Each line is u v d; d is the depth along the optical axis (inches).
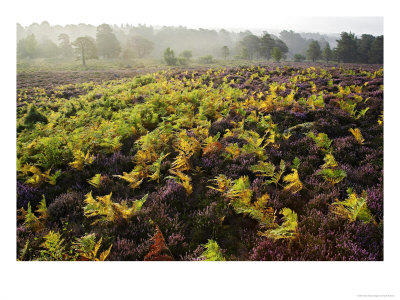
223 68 1024.9
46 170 197.2
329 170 142.5
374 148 188.1
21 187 169.8
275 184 154.0
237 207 121.9
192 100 374.6
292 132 229.0
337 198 132.3
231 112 308.2
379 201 128.9
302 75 615.5
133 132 256.5
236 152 185.3
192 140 202.7
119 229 128.1
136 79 826.2
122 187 164.4
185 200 146.6
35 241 122.6
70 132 313.1
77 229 129.7
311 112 269.4
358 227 108.8
